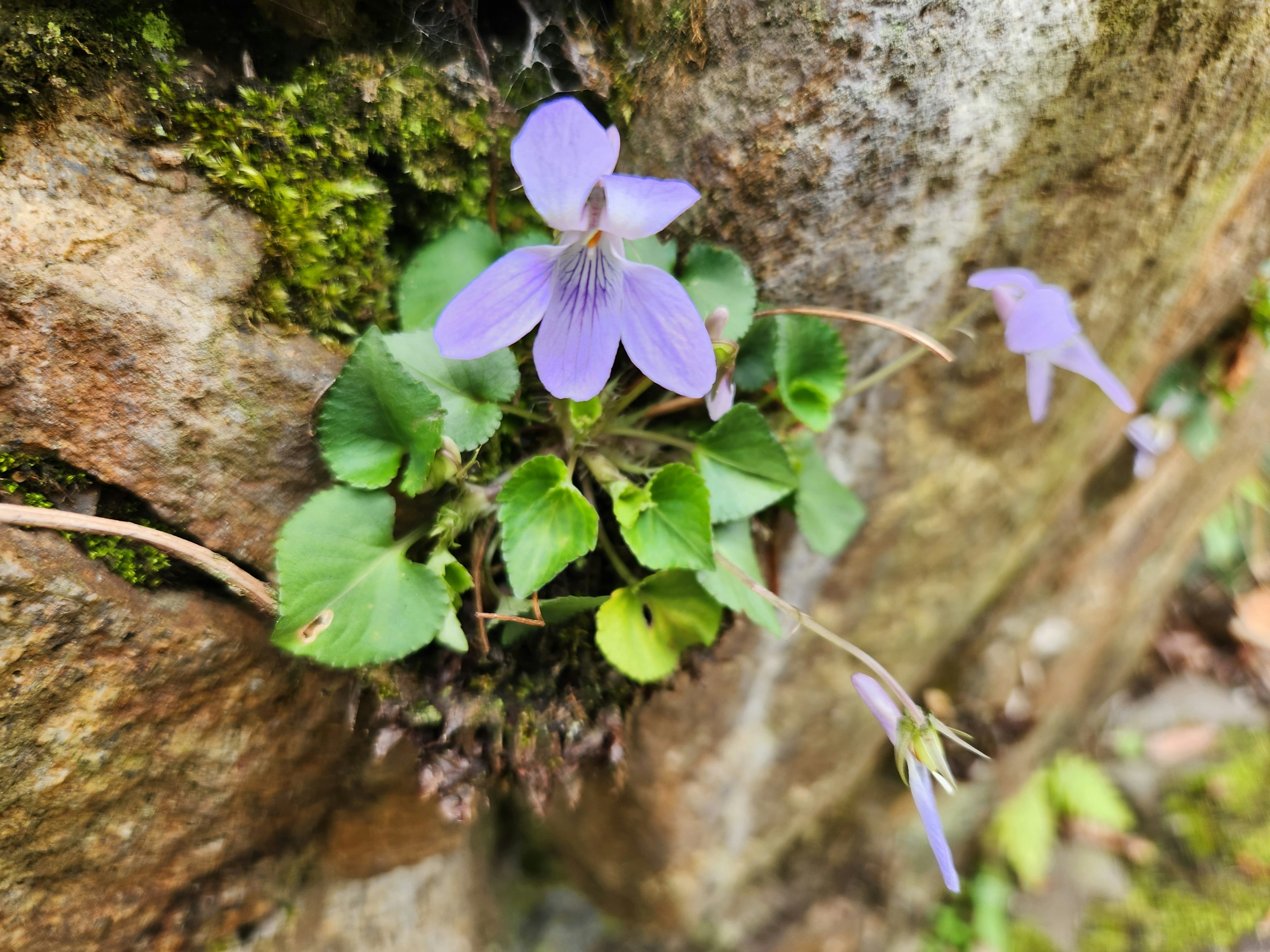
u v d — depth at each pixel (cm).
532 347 8
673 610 9
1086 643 19
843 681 14
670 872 15
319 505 7
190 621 7
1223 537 26
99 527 7
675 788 14
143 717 7
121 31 6
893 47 7
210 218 7
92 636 7
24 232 6
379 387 7
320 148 7
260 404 7
